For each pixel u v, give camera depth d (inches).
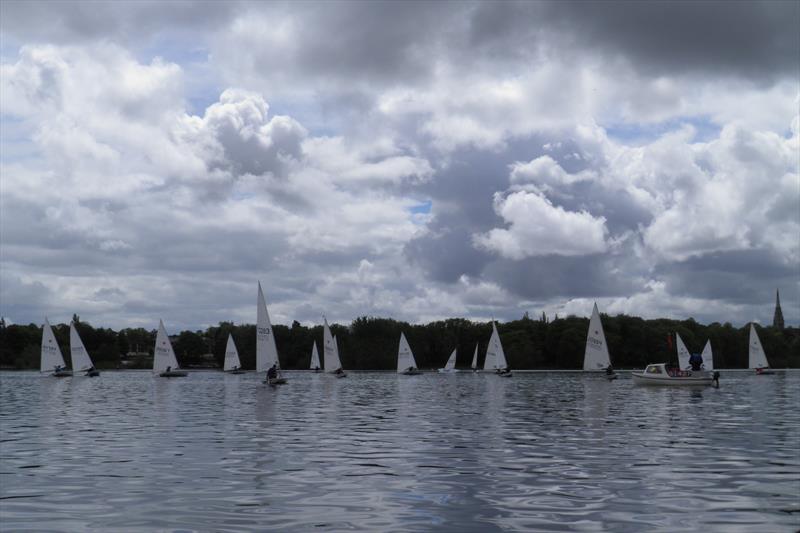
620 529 580.4
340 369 5103.3
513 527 587.8
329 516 627.8
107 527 597.0
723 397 2358.5
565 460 925.2
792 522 600.4
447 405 2054.6
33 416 1729.8
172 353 5059.1
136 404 2199.8
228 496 713.6
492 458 947.3
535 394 2674.7
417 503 676.1
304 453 1009.5
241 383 4138.8
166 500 697.0
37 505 680.4
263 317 3661.4
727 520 606.9
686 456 954.7
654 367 3255.4
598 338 4033.0
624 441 1123.9
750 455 962.1
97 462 938.7
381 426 1408.7
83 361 4904.0
